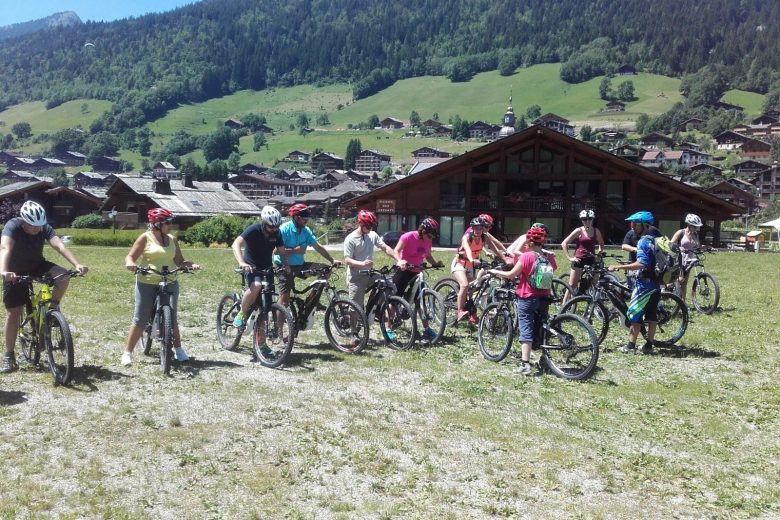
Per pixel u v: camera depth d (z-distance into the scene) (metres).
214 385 7.36
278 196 163.38
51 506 4.54
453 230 49.81
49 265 7.59
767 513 4.84
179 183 81.31
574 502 4.89
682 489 5.19
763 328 11.63
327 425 6.25
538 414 6.81
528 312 8.27
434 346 9.70
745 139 183.12
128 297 14.19
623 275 13.41
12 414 6.24
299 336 10.20
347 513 4.60
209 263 25.11
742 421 6.84
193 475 5.09
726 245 48.78
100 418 6.20
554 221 49.41
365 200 50.19
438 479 5.19
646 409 7.12
